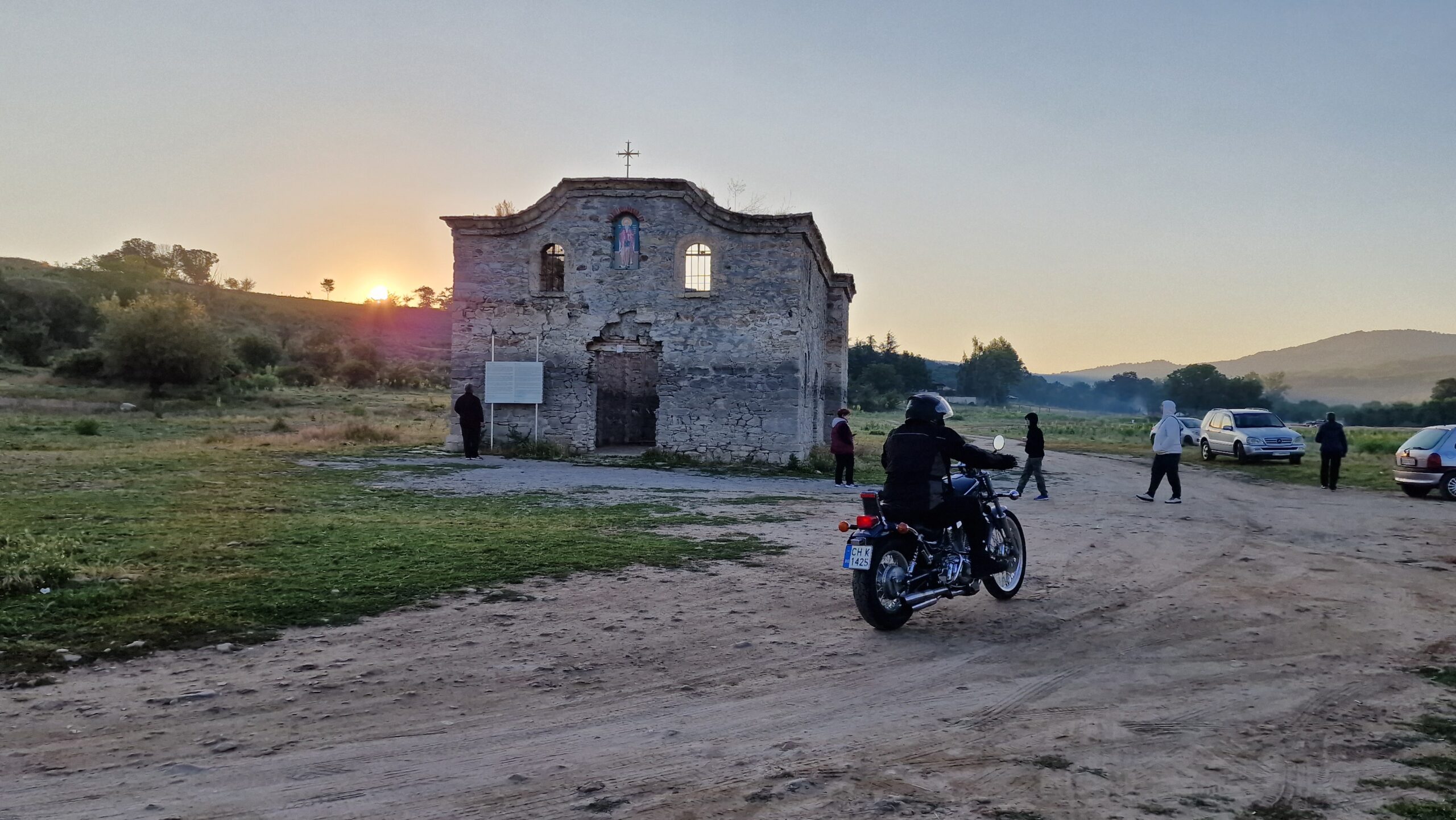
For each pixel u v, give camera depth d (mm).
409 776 4473
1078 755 4895
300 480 17594
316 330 124188
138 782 4324
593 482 18922
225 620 6984
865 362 156125
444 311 156000
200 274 174500
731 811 4129
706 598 8414
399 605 7742
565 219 25906
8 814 3957
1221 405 154750
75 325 86688
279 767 4543
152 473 17688
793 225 24859
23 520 11508
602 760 4734
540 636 7016
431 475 19391
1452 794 4383
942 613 8234
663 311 25500
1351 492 21094
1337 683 6254
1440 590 9461
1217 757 4875
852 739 5102
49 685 5621
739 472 23094
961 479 8414
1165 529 14016
